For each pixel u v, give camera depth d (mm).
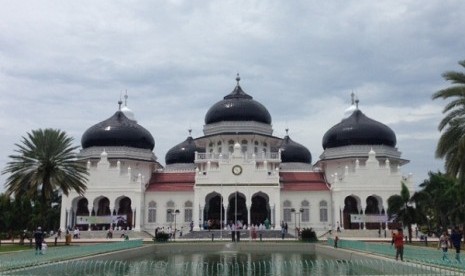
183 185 85562
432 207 63906
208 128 90938
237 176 79312
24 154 51062
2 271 28312
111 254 39688
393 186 79875
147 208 82312
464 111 37375
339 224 78875
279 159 86000
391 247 36375
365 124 88312
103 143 88188
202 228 77188
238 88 96375
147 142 91625
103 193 80500
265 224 76875
